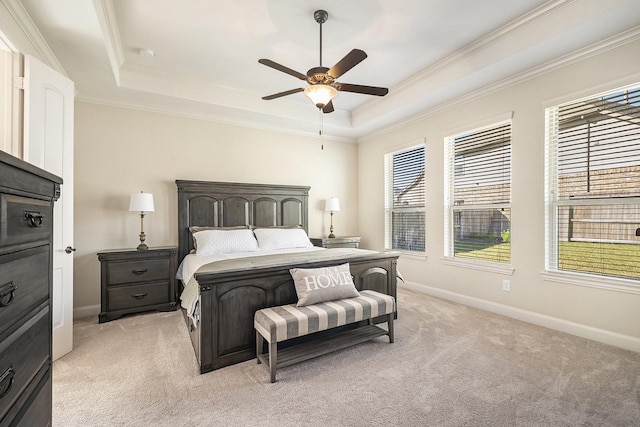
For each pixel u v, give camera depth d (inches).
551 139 117.0
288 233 164.1
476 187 145.2
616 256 101.3
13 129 82.0
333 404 69.4
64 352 94.0
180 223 154.2
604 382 77.1
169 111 156.3
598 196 105.3
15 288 31.1
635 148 97.0
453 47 119.5
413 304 146.0
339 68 88.4
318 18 98.7
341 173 215.5
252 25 104.3
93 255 138.5
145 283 132.8
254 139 182.1
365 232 215.5
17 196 32.1
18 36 82.3
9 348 29.9
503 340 103.4
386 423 63.0
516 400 70.2
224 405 69.1
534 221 120.1
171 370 84.7
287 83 150.1
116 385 77.1
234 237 146.5
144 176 150.3
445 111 156.6
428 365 86.7
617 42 96.3
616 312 98.7
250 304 91.3
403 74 143.3
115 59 116.6
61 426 61.8
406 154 186.2
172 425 62.6
